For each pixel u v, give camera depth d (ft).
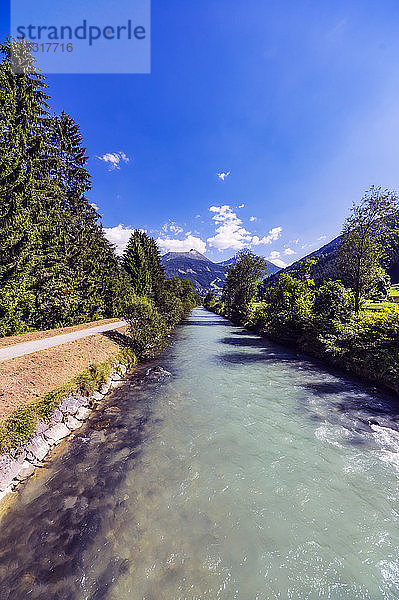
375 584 10.70
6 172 40.98
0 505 14.23
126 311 54.13
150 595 10.11
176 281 169.68
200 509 14.49
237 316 128.47
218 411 27.30
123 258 108.06
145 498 15.25
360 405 28.30
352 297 54.60
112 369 38.47
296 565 11.49
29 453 17.94
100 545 12.21
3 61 50.62
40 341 42.14
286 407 28.04
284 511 14.38
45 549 11.94
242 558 11.75
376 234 59.77
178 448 20.49
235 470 17.80
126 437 22.21
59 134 78.13
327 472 17.52
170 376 40.14
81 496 15.31
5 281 41.42
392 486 16.14
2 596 9.95
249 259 127.44
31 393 23.68
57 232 60.23
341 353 41.96
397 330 35.96
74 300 62.75
